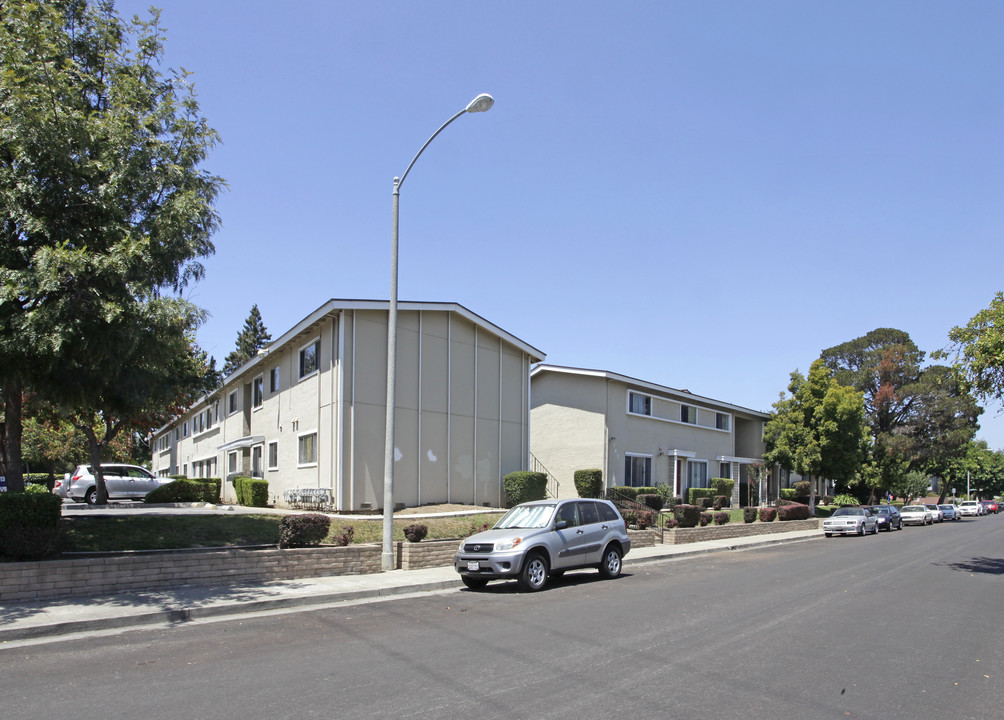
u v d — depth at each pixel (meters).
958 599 12.24
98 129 11.41
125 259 10.82
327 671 7.24
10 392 12.76
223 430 36.91
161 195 12.45
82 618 9.41
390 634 9.09
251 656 7.90
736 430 47.53
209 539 14.61
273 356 29.09
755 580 14.88
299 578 13.38
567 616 10.40
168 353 13.41
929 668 7.52
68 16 12.78
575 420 33.41
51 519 11.52
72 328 10.64
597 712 5.94
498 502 27.22
